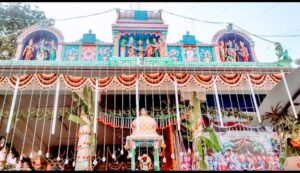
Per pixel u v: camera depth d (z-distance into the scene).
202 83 7.40
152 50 9.88
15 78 7.16
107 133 11.84
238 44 10.20
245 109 9.09
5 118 7.96
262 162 7.29
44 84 7.14
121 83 7.32
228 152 7.44
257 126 7.98
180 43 10.00
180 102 8.52
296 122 7.30
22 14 16.47
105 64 8.22
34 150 12.45
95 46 9.77
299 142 6.96
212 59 9.83
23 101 9.29
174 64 8.38
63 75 7.25
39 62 8.08
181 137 8.29
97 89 6.95
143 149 8.20
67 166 9.69
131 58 8.46
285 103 7.87
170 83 7.77
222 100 8.70
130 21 10.23
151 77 7.38
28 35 9.68
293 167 6.10
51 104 9.62
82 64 8.14
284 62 8.71
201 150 7.18
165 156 8.78
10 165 7.11
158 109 8.59
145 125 7.10
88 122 7.38
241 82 7.45
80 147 7.14
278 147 7.51
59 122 10.72
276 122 7.79
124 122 8.13
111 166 11.55
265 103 7.89
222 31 10.29
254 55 10.00
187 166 7.59
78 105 7.53
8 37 14.08
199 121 7.66
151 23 10.24
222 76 7.47
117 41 9.89
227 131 7.80
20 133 10.68
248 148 7.52
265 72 8.48
